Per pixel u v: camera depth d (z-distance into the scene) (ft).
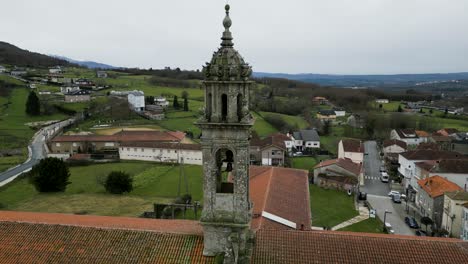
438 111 653.30
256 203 132.98
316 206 238.89
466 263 86.79
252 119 81.10
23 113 495.82
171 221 111.86
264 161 348.18
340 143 369.30
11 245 88.79
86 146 376.27
